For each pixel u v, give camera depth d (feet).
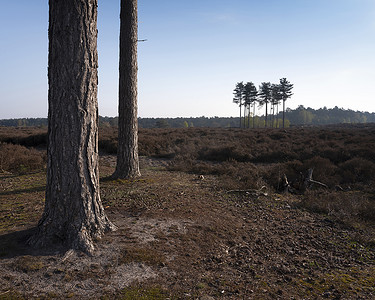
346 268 12.30
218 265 11.77
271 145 61.62
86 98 12.58
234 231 15.96
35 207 18.19
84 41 12.40
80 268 10.44
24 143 68.13
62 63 12.01
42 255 11.08
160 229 14.90
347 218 19.36
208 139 75.56
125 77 27.73
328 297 9.70
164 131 95.50
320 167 35.50
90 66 12.71
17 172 33.68
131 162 29.07
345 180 33.17
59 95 12.07
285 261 12.69
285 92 240.53
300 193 28.71
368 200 24.35
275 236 15.81
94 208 13.14
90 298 8.87
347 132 83.56
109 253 11.66
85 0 12.34
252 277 10.97
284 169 34.83
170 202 20.48
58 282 9.55
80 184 12.50
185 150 57.93
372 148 48.75
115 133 81.66
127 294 9.18
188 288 9.80
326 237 16.16
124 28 26.91
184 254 12.41
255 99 245.65
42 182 27.17
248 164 41.52
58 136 12.17
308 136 75.66
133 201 20.24
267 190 27.55
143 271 10.64
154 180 28.86
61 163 12.22
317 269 12.05
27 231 13.46
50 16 12.14
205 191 25.46
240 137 77.56
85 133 12.62
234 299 9.30
